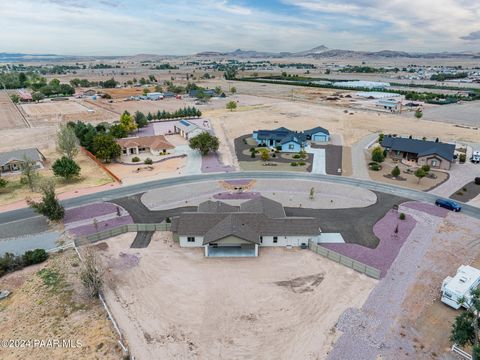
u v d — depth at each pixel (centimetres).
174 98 19012
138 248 4475
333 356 2867
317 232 4431
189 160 8144
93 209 5622
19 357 2855
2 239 4741
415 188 6400
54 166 6662
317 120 12575
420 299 3512
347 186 6519
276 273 3953
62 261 4216
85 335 3084
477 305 2759
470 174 7150
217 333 3125
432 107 15550
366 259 4197
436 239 4631
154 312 3381
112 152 7825
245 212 4694
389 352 2895
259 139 9344
